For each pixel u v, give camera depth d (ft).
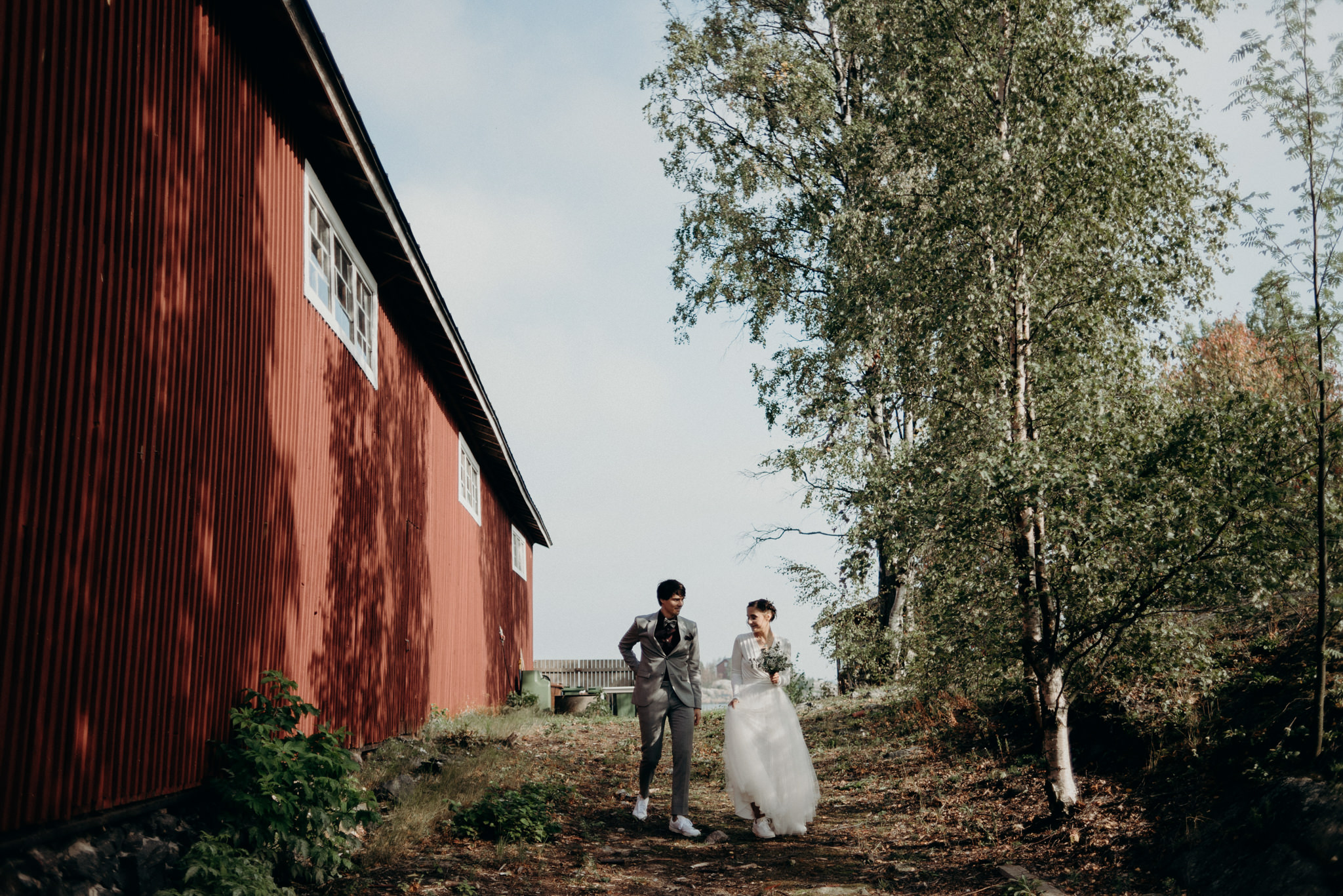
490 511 56.44
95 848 12.88
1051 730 21.33
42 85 12.46
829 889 18.01
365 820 17.52
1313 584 18.10
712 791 29.09
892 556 25.72
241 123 19.43
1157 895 15.71
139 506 14.56
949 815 24.06
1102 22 26.86
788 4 59.16
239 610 18.44
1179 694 22.72
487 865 18.84
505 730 39.40
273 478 20.66
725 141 57.00
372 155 24.80
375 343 30.17
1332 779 15.05
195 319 16.89
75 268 13.06
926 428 25.50
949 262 23.85
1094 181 22.90
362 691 27.04
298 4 18.99
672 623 24.18
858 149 29.27
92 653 13.07
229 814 15.72
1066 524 20.27
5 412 11.40
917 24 26.00
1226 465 18.25
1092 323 23.31
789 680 52.95
